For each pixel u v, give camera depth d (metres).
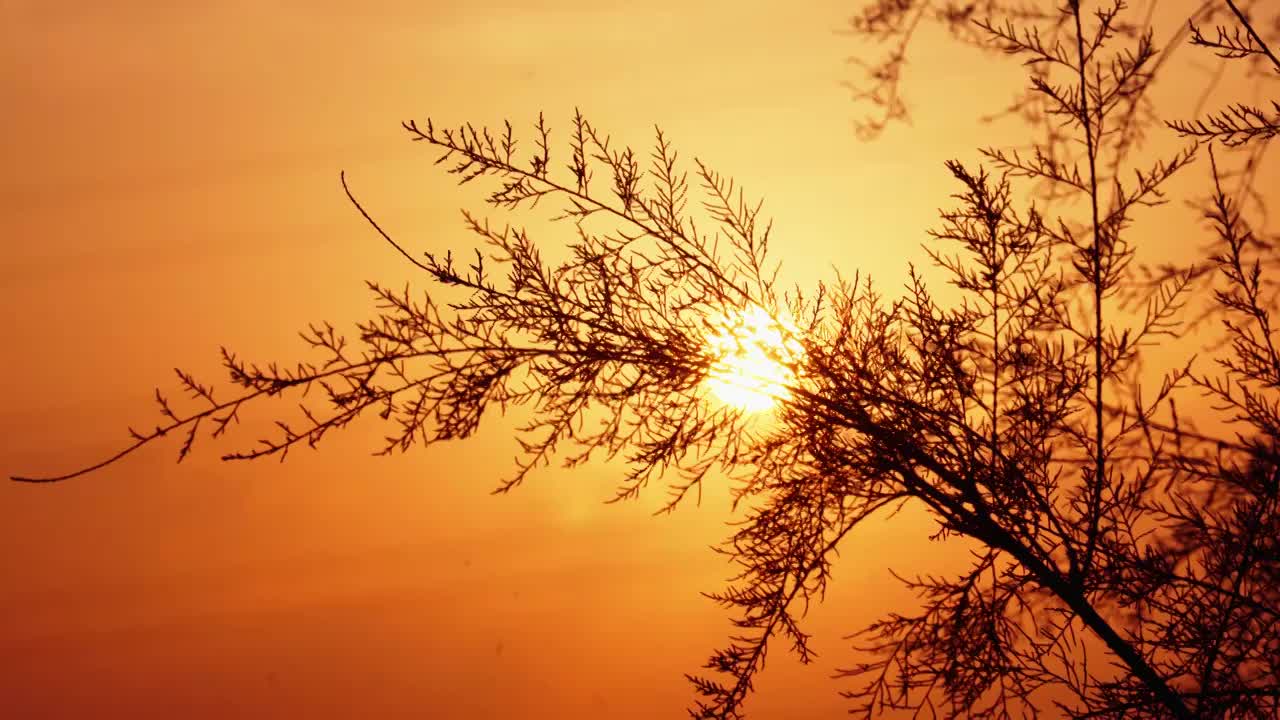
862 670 2.71
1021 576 2.66
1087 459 2.53
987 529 2.70
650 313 3.01
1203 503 2.32
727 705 2.81
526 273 2.90
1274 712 2.29
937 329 2.89
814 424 2.84
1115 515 2.55
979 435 2.77
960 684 2.61
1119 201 2.72
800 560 2.90
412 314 2.71
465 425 2.72
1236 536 2.36
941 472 2.77
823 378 2.92
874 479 2.83
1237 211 2.59
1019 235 2.88
